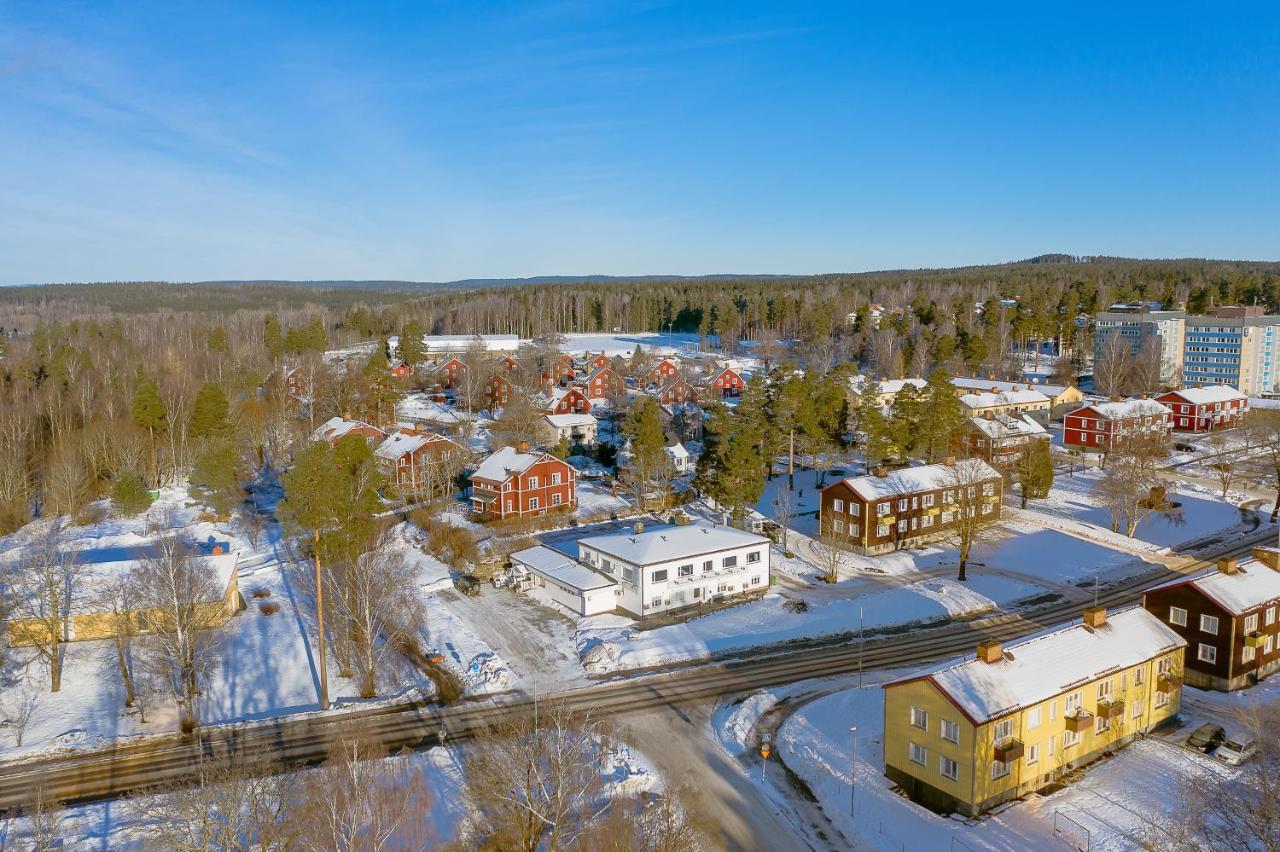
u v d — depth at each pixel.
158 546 63.00
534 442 112.19
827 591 68.25
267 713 49.28
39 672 53.62
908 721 40.50
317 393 127.44
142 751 45.16
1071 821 37.38
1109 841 35.78
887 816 38.59
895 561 74.69
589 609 63.44
